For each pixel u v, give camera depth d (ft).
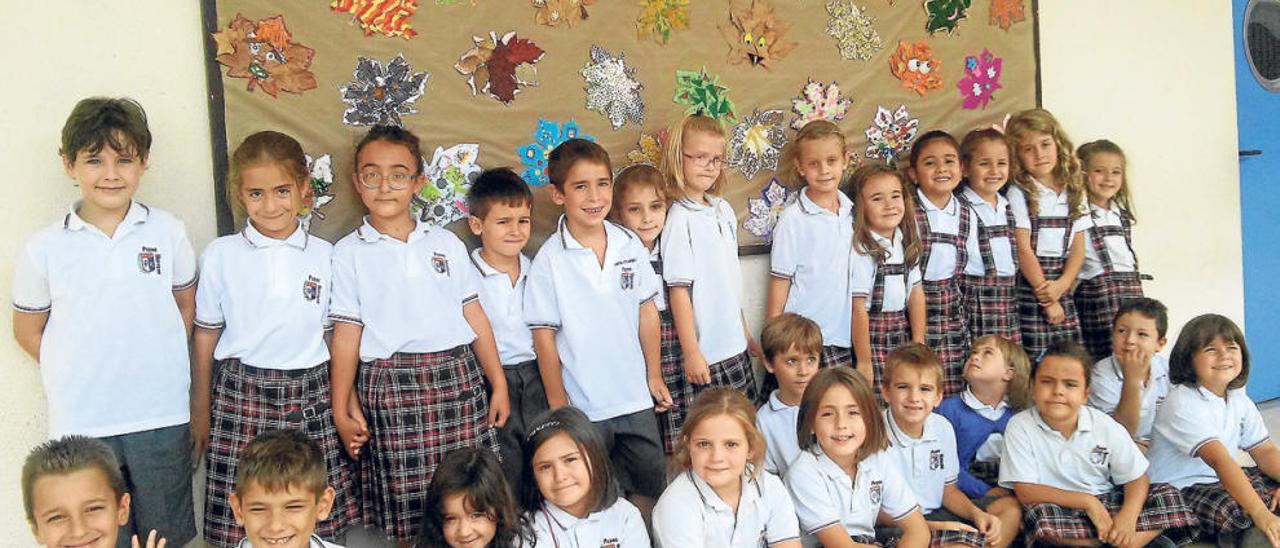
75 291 6.90
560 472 7.16
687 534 7.36
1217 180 12.99
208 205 7.82
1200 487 9.15
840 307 9.76
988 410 9.62
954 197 10.46
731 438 7.36
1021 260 10.87
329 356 7.71
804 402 8.16
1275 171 13.69
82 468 6.04
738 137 9.86
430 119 8.47
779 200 10.11
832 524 7.95
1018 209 10.86
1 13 7.13
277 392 7.36
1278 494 9.03
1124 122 12.25
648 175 8.84
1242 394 9.50
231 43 7.72
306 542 6.56
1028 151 10.82
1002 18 11.29
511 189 8.18
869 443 8.10
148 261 7.11
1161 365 10.42
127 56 7.51
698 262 9.08
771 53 9.98
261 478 6.32
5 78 7.16
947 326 10.31
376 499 7.87
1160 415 9.46
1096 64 12.01
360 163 7.74
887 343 9.96
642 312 8.75
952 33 10.98
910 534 8.27
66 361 6.89
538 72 8.89
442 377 7.82
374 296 7.72
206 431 7.61
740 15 9.80
